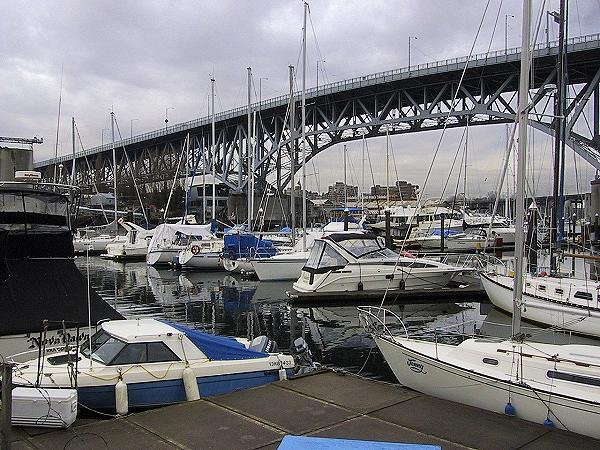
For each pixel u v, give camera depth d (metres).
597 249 29.12
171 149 93.25
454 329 17.22
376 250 23.23
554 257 19.47
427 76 58.56
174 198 81.69
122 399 8.00
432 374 9.25
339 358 14.05
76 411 7.41
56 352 9.37
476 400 8.61
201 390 8.76
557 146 20.64
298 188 67.19
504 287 18.50
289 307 21.78
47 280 10.52
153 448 6.59
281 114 72.75
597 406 7.32
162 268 37.66
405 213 59.41
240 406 8.07
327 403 8.21
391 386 9.12
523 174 10.09
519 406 8.05
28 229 10.66
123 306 22.44
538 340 15.08
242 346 9.71
